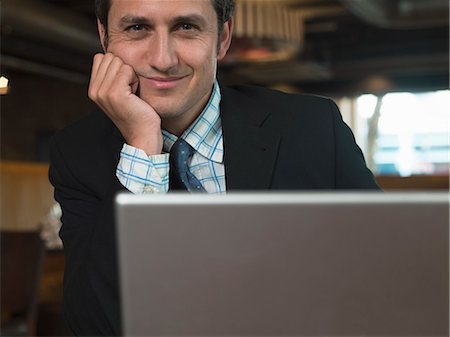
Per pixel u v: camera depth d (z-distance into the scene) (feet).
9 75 39.14
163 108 3.75
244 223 2.17
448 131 62.08
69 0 28.89
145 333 2.20
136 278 2.19
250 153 4.04
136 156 3.61
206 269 2.18
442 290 2.15
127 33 3.73
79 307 3.30
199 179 4.09
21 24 23.32
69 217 4.02
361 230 2.15
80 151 4.10
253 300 2.19
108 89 3.73
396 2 25.02
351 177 4.12
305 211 2.16
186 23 3.66
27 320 9.05
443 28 38.70
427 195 2.14
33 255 9.09
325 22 35.24
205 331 2.20
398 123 63.16
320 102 4.38
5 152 40.06
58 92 42.04
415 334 2.17
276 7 19.30
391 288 2.16
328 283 2.17
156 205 2.16
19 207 13.57
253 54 21.93
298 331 2.19
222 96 4.24
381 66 41.52
